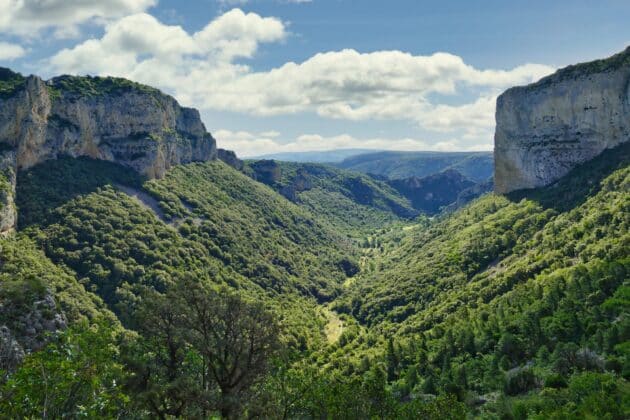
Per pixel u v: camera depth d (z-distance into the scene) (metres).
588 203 133.00
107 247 127.62
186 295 35.59
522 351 87.94
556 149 173.62
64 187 142.38
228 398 32.34
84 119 163.50
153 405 32.72
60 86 163.25
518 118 188.75
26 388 19.80
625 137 153.88
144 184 174.88
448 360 95.81
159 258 134.25
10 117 132.75
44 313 44.97
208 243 162.38
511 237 146.75
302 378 42.09
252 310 36.28
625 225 107.94
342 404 44.12
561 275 104.50
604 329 78.31
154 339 35.62
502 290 119.69
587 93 163.25
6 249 104.94
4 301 43.12
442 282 147.88
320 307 174.62
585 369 70.44
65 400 21.11
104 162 170.38
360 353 121.38
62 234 124.94
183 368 36.28
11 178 125.69
